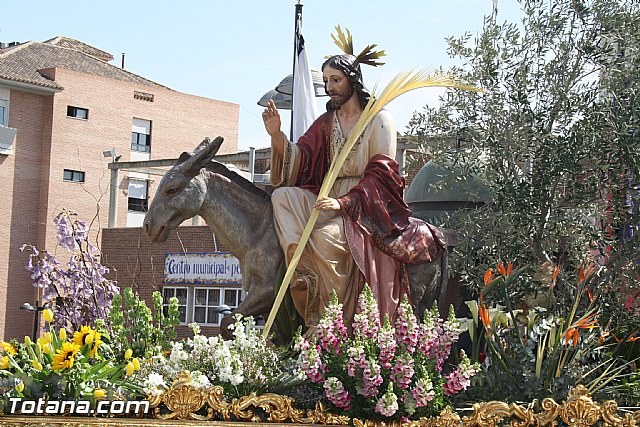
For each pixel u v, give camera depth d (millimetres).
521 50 10773
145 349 8164
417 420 6785
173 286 31141
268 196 8383
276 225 8047
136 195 49500
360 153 8203
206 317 30516
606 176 10234
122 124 49844
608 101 10375
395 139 8289
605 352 8820
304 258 7922
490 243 10477
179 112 52312
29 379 6508
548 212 10336
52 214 46781
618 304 9688
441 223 11180
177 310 8438
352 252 7859
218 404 6637
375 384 6688
